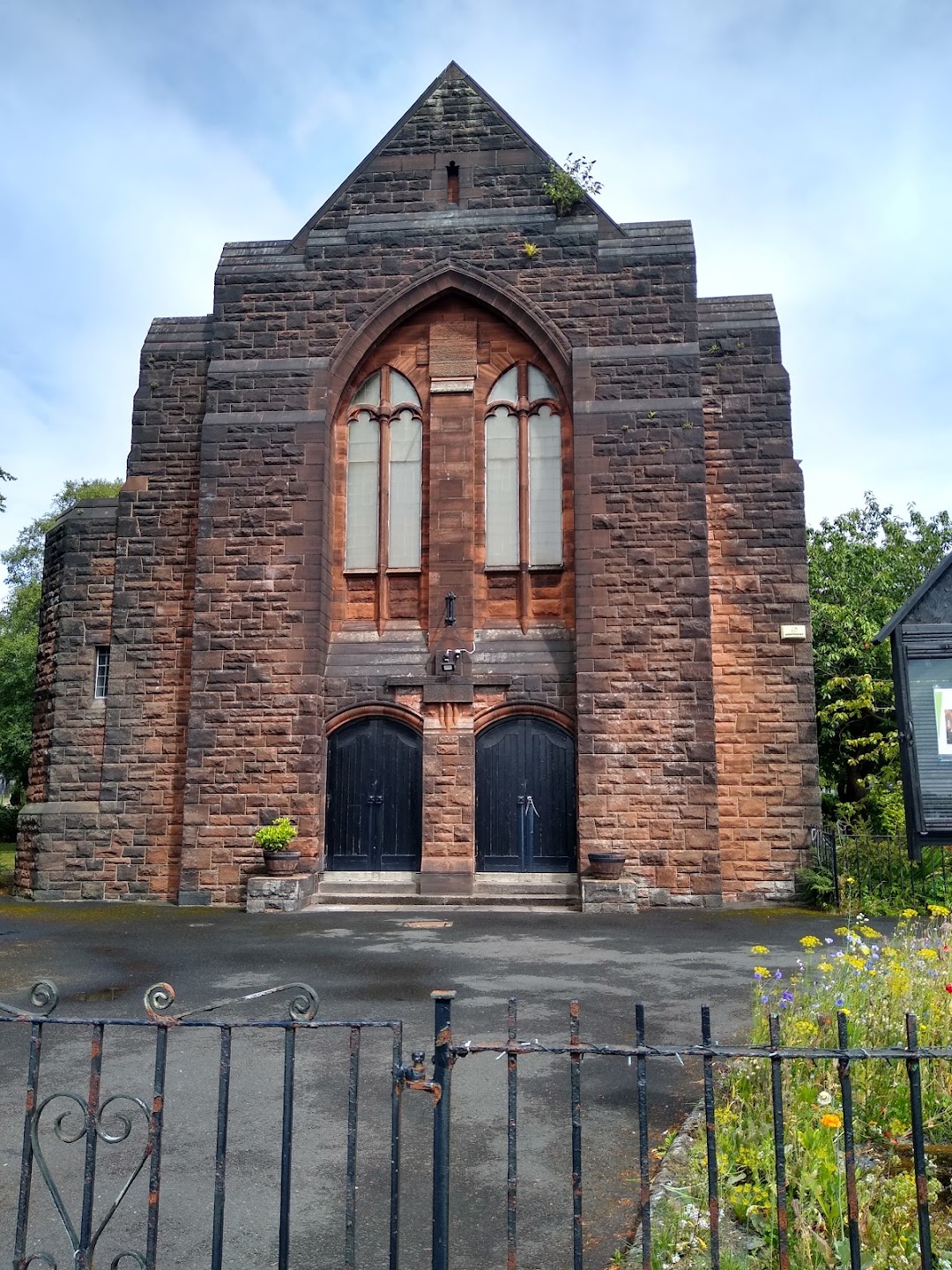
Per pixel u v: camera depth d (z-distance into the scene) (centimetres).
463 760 1681
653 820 1609
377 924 1413
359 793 1716
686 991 936
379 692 1716
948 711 648
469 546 1744
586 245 1766
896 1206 441
